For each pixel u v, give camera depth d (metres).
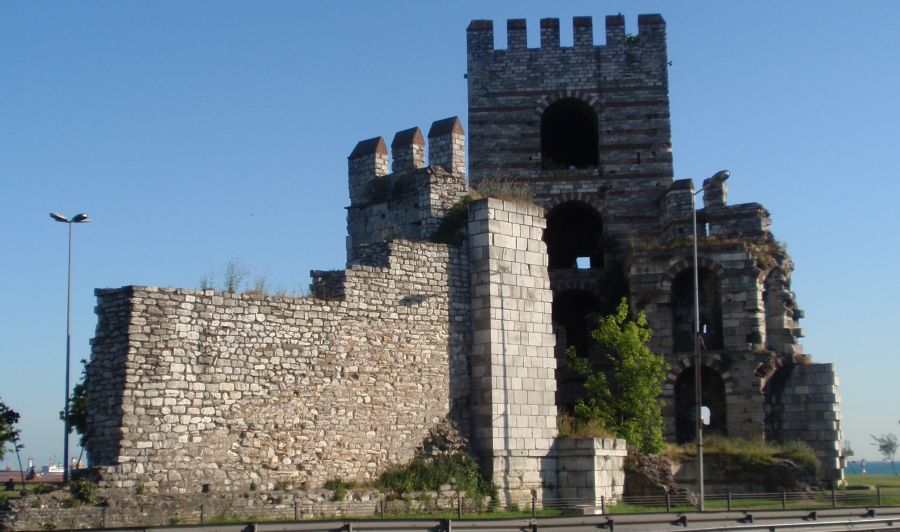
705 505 48.28
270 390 40.62
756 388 60.16
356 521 27.22
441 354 46.31
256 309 40.66
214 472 38.69
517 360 47.56
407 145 52.97
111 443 36.91
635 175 68.69
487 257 47.44
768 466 54.38
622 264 65.44
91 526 34.91
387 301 44.81
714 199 64.56
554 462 47.94
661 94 69.50
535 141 69.38
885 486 59.50
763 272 62.00
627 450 50.34
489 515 42.53
